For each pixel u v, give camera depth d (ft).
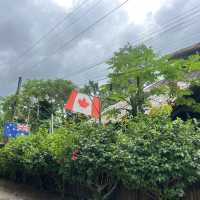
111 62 48.42
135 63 46.98
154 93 46.26
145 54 46.47
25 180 59.21
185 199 28.27
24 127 87.35
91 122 37.91
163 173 26.71
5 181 66.69
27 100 122.62
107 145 32.78
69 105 51.80
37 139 53.16
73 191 44.24
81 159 33.58
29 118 117.50
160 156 27.43
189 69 44.60
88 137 35.14
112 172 31.27
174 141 27.81
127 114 47.32
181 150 26.71
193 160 26.48
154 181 26.89
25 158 50.75
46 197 48.98
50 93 122.52
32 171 51.83
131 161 28.14
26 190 56.13
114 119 48.65
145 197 32.32
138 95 47.06
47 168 46.19
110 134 33.83
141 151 28.58
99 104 51.72
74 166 35.58
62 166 38.17
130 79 47.50
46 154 45.75
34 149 49.39
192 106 44.80
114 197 36.37
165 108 40.81
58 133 44.55
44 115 116.67
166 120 30.58
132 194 34.01
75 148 34.76
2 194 53.62
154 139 28.53
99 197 34.32
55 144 41.09
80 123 38.96
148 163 27.37
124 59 47.29
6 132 85.20
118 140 31.94
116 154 30.14
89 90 84.58
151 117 32.78
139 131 30.76
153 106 47.85
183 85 50.80
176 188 26.84
